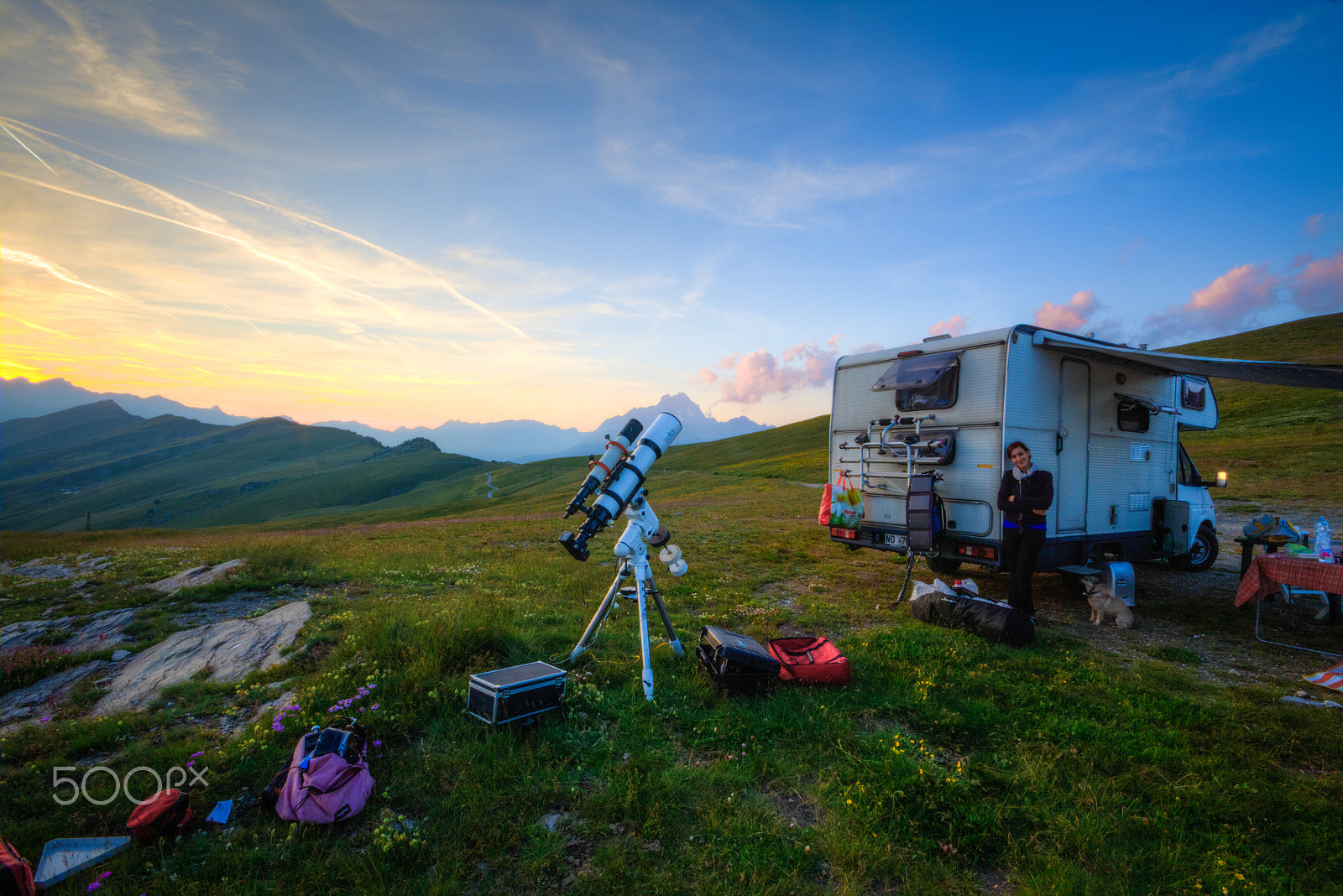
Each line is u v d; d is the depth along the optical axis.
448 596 7.93
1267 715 4.85
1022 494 7.02
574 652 5.26
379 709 4.21
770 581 10.02
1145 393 9.56
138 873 2.87
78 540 22.25
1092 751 4.14
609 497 4.76
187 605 7.63
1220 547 12.16
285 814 3.19
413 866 2.93
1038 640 6.70
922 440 8.21
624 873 2.92
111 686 5.02
